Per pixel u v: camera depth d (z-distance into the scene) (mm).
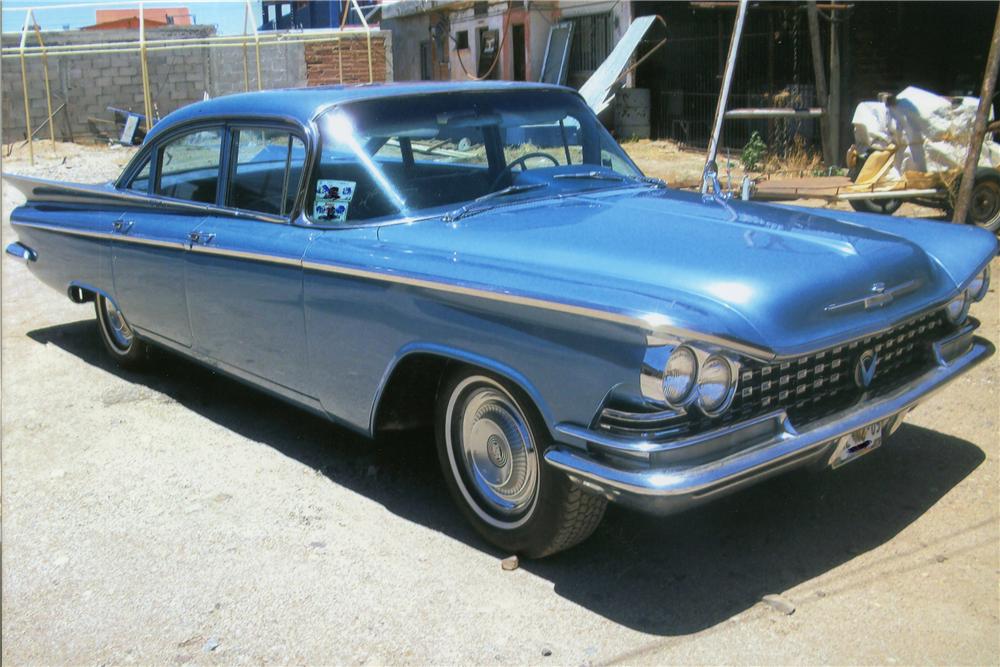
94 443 4711
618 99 17203
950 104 7875
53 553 3635
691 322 2684
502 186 4078
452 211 3830
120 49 19656
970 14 12281
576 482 2977
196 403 5250
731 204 3998
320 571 3438
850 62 12781
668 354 2707
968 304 3777
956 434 4418
